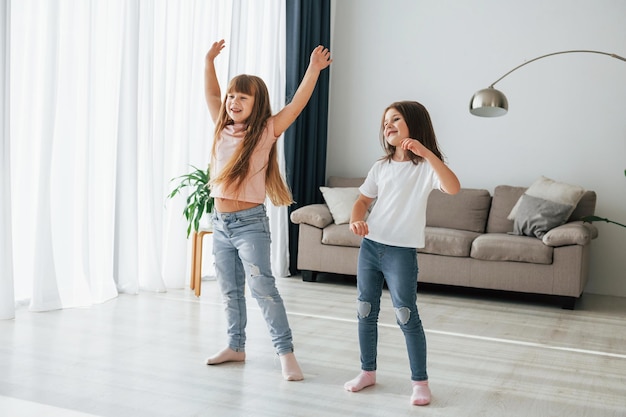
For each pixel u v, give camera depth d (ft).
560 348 10.79
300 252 16.66
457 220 17.38
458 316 13.15
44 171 11.12
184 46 14.37
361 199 8.27
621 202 17.17
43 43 11.23
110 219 12.77
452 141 18.69
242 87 8.52
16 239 11.36
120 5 12.77
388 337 10.90
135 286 13.32
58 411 6.86
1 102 10.18
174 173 14.53
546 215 15.43
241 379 8.25
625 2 17.06
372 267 7.97
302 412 7.16
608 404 8.00
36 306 11.21
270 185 8.86
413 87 19.07
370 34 19.49
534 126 17.89
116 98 12.77
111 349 9.29
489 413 7.45
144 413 6.91
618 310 14.76
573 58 17.51
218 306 12.64
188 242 15.31
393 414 7.25
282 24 17.58
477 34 18.38
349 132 19.85
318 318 12.22
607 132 17.28
